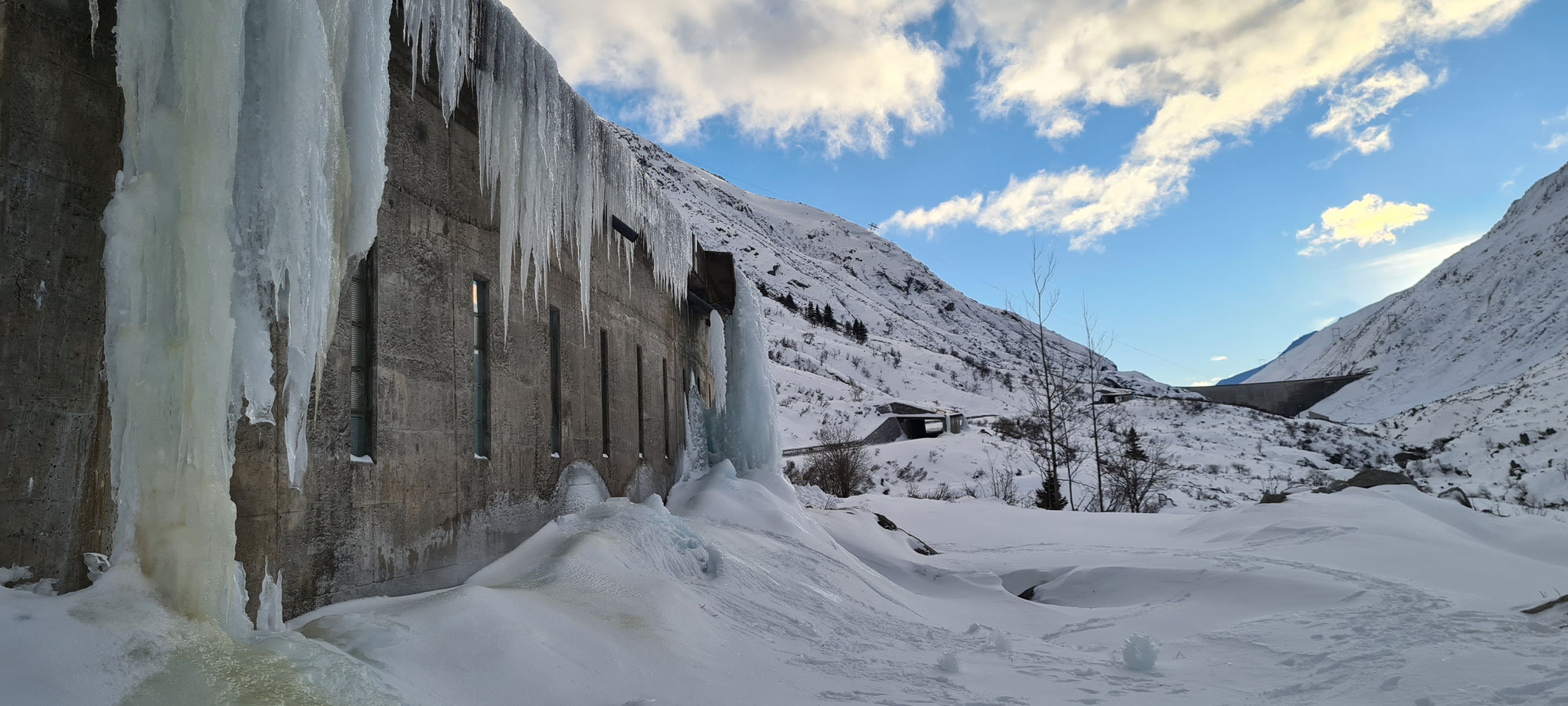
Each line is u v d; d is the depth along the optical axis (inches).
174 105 169.9
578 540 330.6
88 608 150.4
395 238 267.6
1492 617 363.6
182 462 167.2
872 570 531.5
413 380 273.4
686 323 686.5
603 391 469.7
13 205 157.9
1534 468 1497.3
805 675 278.7
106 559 170.1
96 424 171.8
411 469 269.7
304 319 193.2
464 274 309.3
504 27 318.3
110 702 135.4
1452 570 529.3
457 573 293.9
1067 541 735.1
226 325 172.7
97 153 175.0
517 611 236.1
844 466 1277.1
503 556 325.7
